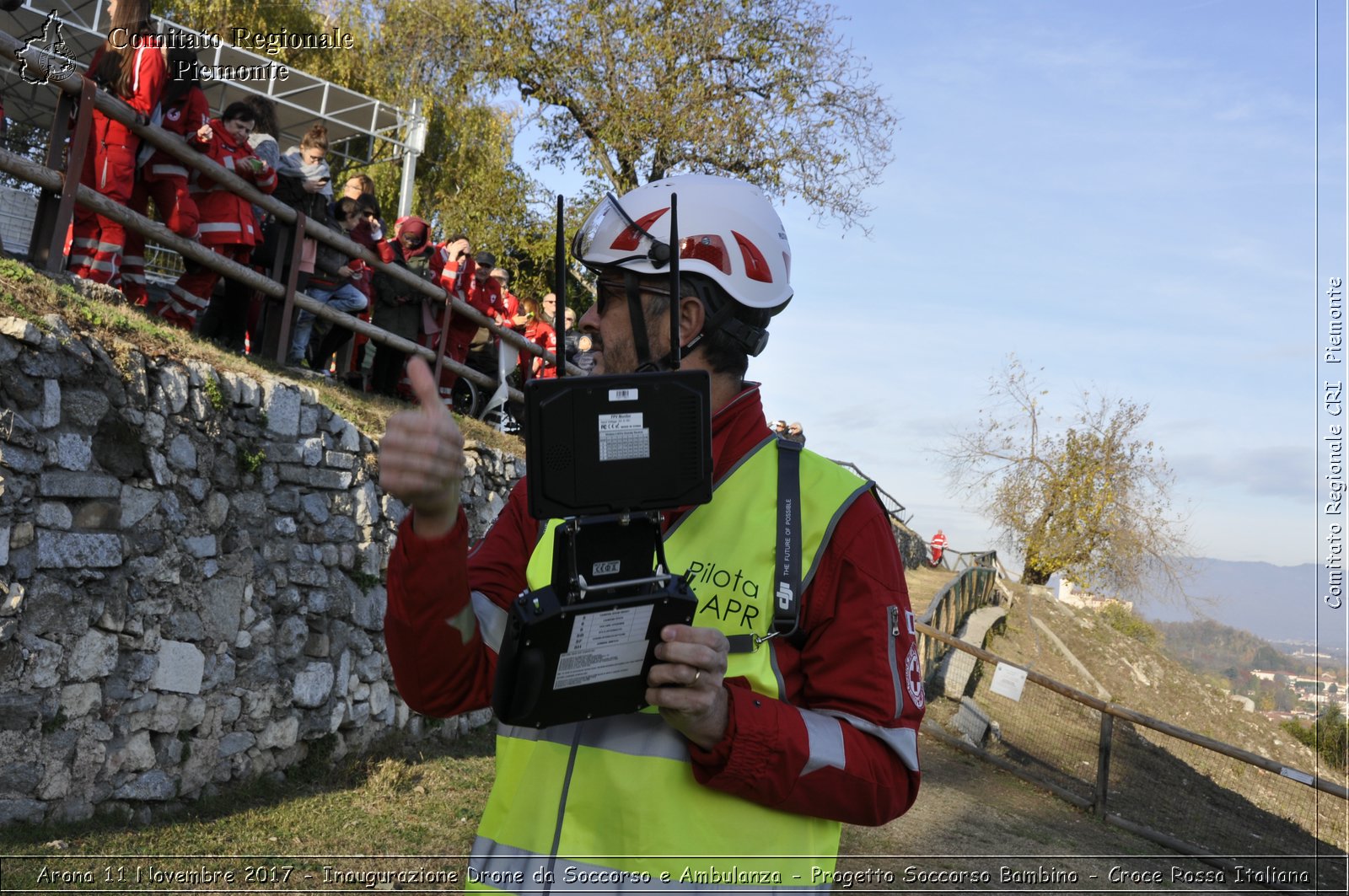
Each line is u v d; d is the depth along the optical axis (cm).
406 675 133
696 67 1909
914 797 140
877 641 135
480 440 816
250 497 518
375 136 1248
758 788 125
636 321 146
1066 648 2336
